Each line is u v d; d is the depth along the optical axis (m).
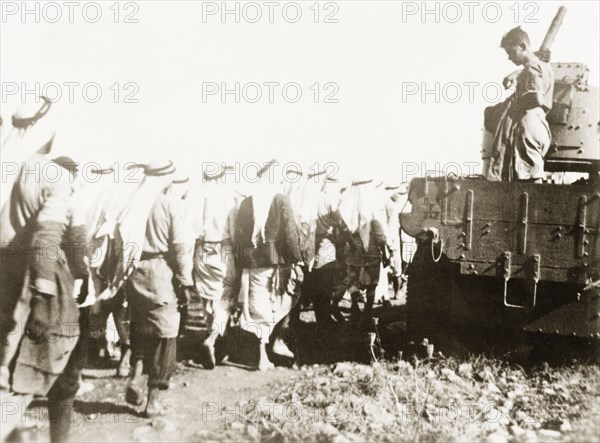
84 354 4.78
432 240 6.25
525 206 6.05
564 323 6.24
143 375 6.18
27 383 4.41
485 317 6.57
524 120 6.52
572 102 6.91
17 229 4.54
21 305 4.44
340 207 8.96
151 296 5.30
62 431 4.67
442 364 6.57
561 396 5.63
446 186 6.27
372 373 6.22
